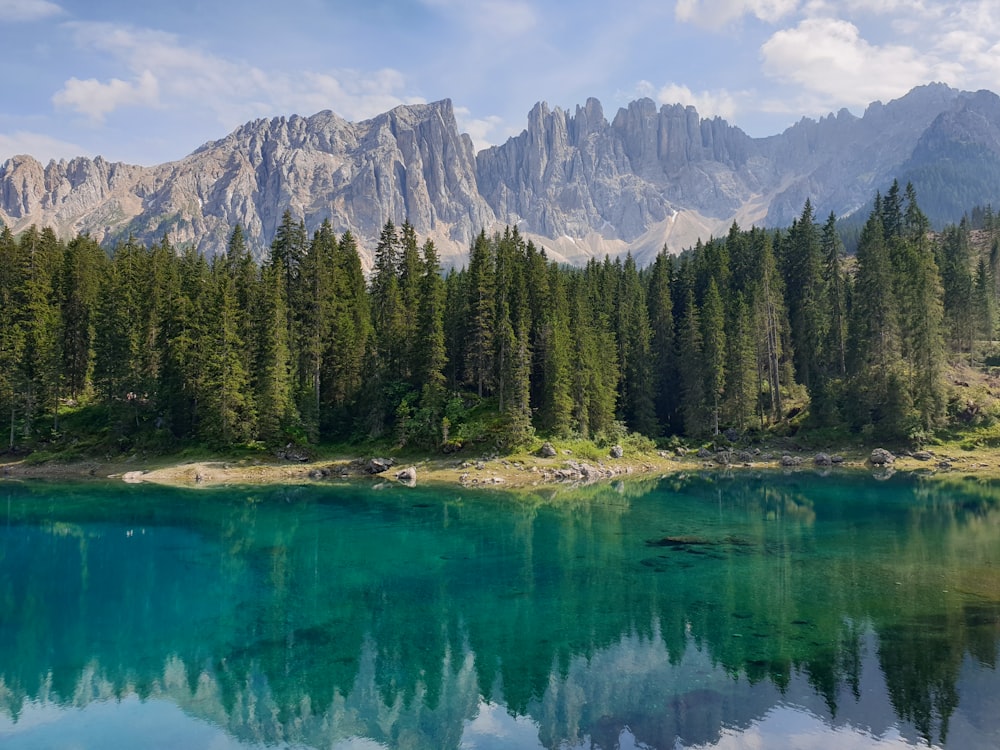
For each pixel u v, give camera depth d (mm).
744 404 85312
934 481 63094
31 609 29359
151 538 42688
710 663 22578
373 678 22406
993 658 22328
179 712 20359
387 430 78875
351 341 80688
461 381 86125
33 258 85312
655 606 28500
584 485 65000
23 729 19375
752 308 92125
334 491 60781
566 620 27203
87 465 70438
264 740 18750
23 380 75188
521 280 84688
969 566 33875
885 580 31547
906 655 22703
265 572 34938
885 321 79062
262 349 75500
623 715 19328
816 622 25984
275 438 74312
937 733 17812
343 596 30812
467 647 24625
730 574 33125
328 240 96375
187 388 75000
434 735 18703
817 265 100000
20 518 48500
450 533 43812
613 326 98062
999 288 125125
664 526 45250
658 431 90562
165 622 27719
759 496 57188
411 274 92875
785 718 18844
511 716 19547
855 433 80375
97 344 76875
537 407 82188
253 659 24016
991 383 86375
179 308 78500
